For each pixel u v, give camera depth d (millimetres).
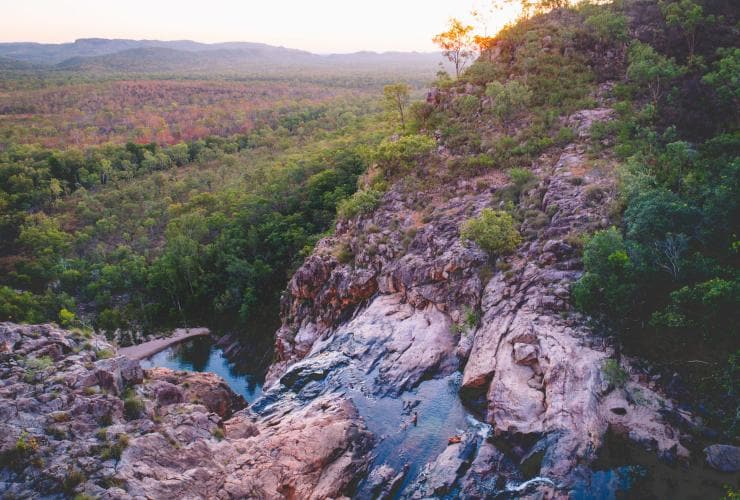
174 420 26344
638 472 24906
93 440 22516
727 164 34156
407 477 28875
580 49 64938
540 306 33688
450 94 70750
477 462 27688
